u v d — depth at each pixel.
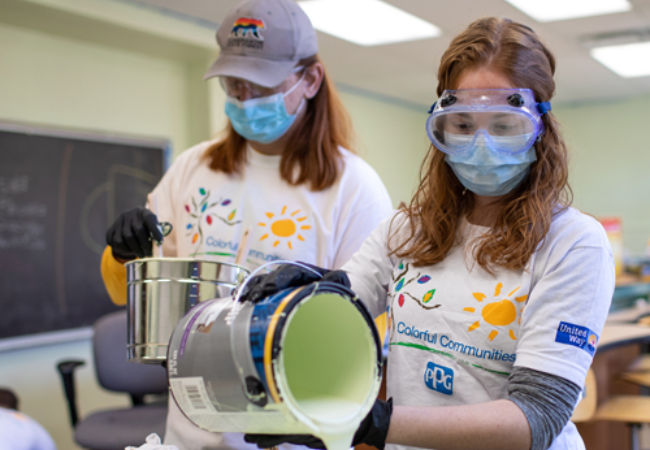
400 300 0.98
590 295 0.82
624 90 6.21
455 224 0.98
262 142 1.34
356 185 1.32
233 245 1.32
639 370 2.95
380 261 1.06
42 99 3.25
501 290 0.89
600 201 6.73
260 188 1.35
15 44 3.14
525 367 0.81
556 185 0.91
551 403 0.78
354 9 3.66
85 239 3.42
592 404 2.05
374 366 0.71
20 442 1.84
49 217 3.26
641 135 6.50
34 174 3.20
